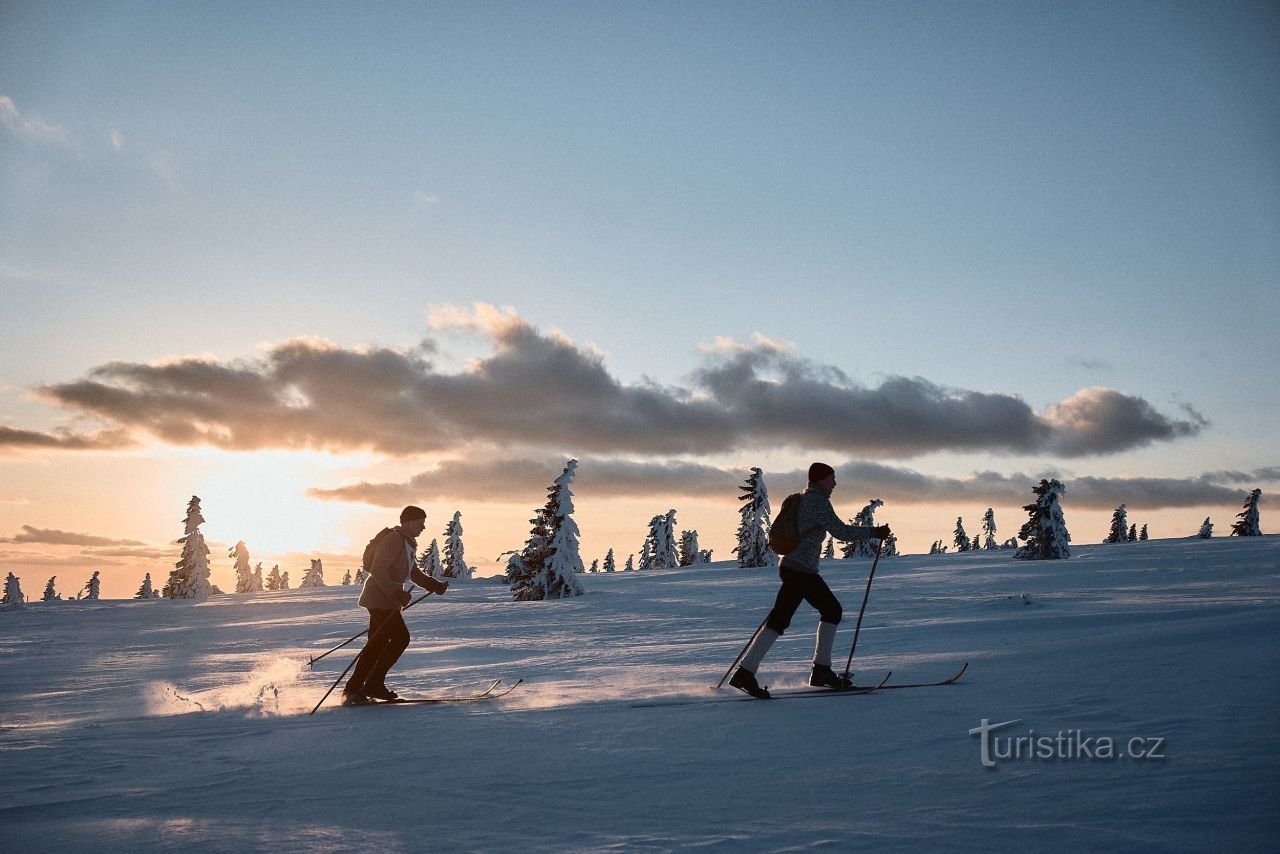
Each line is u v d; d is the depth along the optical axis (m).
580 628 20.80
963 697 6.21
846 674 7.65
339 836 3.57
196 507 64.56
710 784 4.22
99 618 41.16
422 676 11.73
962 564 40.97
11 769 5.40
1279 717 4.76
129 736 6.78
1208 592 18.58
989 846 3.04
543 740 5.61
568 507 38.00
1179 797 3.45
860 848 3.10
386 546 9.02
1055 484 41.19
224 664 16.31
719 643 14.45
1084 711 5.28
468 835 3.53
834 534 7.77
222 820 3.92
